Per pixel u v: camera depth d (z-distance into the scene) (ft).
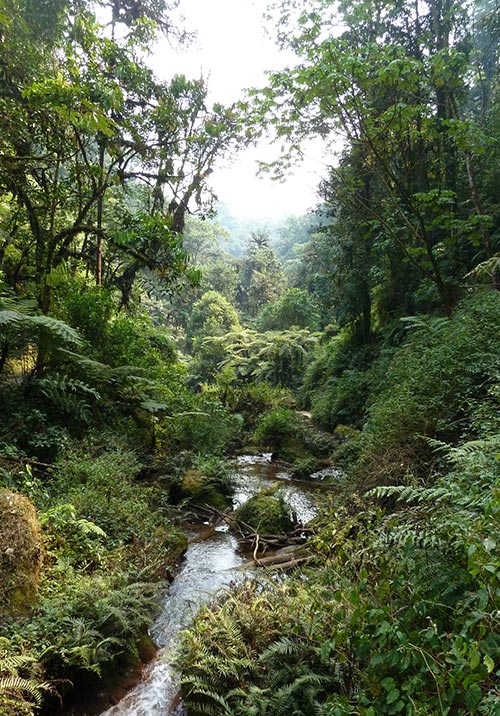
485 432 12.66
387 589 7.03
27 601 9.65
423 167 35.53
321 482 27.86
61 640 8.89
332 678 7.57
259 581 11.57
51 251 26.66
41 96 21.84
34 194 28.04
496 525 6.52
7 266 28.94
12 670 7.47
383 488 9.21
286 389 72.08
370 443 17.94
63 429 20.03
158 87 32.09
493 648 5.45
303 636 8.58
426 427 15.75
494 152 31.53
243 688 8.10
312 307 92.27
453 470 12.96
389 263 42.83
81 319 25.44
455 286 32.19
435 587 6.72
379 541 7.89
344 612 7.50
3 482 13.67
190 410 29.35
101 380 23.90
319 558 11.45
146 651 10.62
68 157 27.17
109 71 28.25
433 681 5.83
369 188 41.09
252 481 28.04
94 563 12.35
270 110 25.27
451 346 19.43
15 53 22.89
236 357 82.79
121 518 15.11
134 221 25.86
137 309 41.65
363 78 22.40
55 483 15.83
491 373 16.06
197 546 17.65
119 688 9.37
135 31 31.35
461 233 32.45
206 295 105.29
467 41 33.76
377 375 39.09
